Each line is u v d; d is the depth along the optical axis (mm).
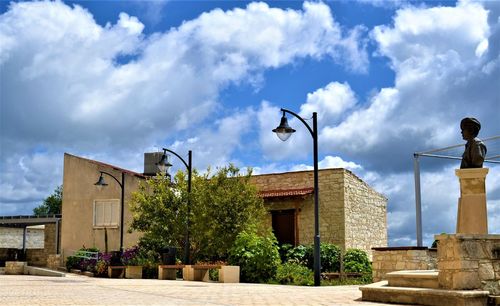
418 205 20312
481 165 10688
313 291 12102
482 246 8734
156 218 23125
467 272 8547
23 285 14227
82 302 9156
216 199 22391
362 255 24000
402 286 9664
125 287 13672
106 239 26484
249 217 22766
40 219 32438
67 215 29266
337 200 26500
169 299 9930
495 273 8750
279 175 28625
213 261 22250
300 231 27000
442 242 8883
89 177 29188
